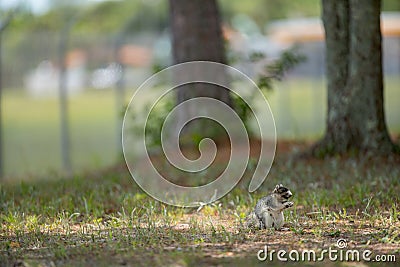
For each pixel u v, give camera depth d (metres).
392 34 26.52
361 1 13.52
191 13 16.39
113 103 30.44
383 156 13.62
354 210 10.28
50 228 9.84
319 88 32.59
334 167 12.99
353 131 13.91
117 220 10.00
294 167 13.62
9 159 22.12
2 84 20.31
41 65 22.36
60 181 13.50
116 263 7.72
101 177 13.89
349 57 13.92
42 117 26.19
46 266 7.72
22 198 12.08
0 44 19.53
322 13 14.16
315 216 9.95
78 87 29.67
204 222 9.84
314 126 25.91
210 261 7.73
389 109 27.59
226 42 17.16
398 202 10.54
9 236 9.41
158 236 8.95
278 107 31.27
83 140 25.42
